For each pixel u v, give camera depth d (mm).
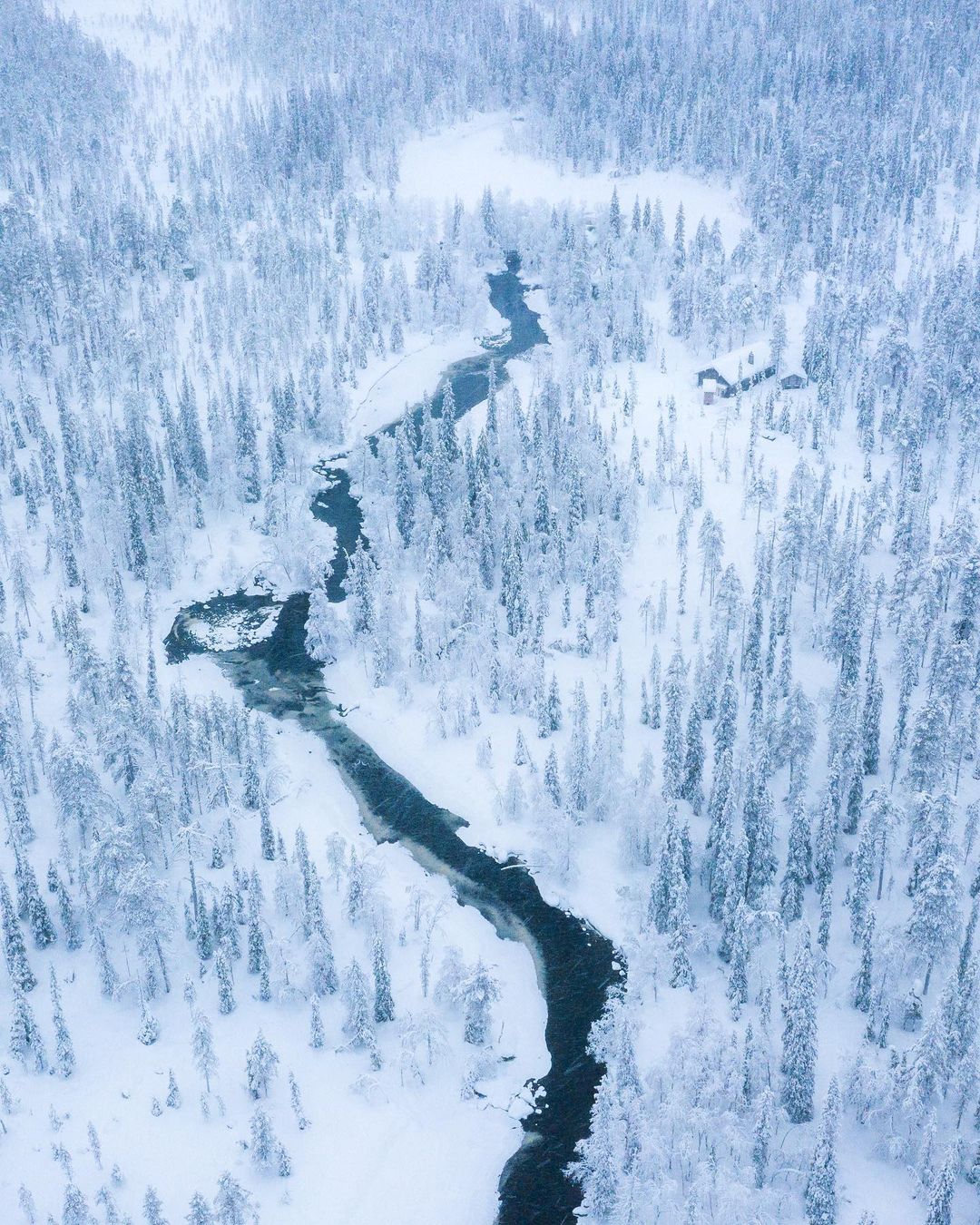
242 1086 107750
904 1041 108625
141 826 124812
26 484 198500
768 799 119875
